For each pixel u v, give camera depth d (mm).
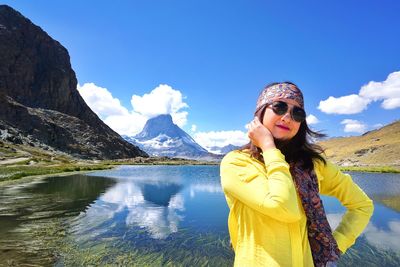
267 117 2850
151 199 27781
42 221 17812
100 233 15672
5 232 15352
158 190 34906
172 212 21719
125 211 21672
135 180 47562
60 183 37844
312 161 2916
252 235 2479
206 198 28969
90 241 14258
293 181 2732
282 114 2762
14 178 40344
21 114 157750
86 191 31375
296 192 2691
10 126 144250
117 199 26953
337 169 3094
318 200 2723
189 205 24891
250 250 2463
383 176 66250
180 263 11742
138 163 133125
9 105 155875
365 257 12578
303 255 2480
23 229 15984
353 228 2982
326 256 2555
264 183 2508
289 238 2420
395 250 13391
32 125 156875
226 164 2768
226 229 16938
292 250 2398
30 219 18234
